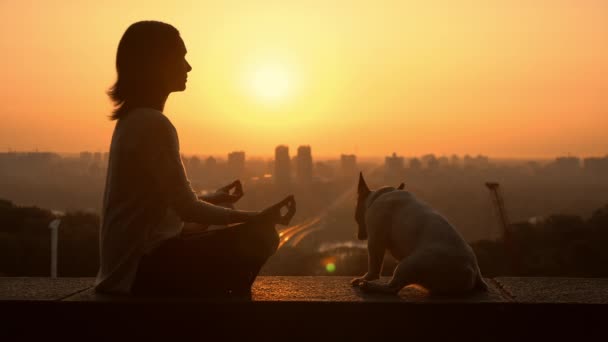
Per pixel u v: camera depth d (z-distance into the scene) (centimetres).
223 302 321
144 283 333
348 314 320
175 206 329
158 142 326
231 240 334
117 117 346
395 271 343
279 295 340
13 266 2894
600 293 349
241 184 402
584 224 5597
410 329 319
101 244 347
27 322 324
